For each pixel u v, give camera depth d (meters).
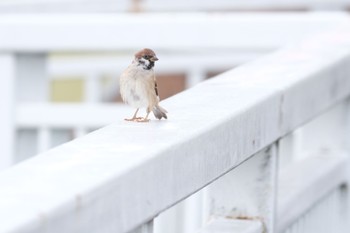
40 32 7.37
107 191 2.56
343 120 5.66
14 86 7.43
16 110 7.40
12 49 7.40
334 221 5.60
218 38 7.48
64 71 14.82
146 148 2.92
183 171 3.09
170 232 5.71
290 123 4.32
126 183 2.67
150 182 2.83
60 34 7.40
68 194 2.41
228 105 3.74
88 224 2.47
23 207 2.29
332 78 4.99
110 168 2.66
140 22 7.42
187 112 3.61
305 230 5.05
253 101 3.84
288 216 4.54
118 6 11.02
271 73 4.59
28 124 7.37
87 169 2.64
